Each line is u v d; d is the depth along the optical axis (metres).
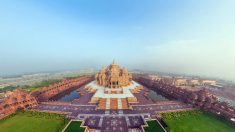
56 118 72.19
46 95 119.44
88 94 120.38
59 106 90.94
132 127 62.34
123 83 139.25
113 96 104.44
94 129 60.72
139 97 111.62
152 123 65.00
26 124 66.62
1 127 64.00
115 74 126.81
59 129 59.38
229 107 79.75
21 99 87.81
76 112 79.81
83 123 64.81
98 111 81.25
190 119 73.12
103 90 122.06
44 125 65.44
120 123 66.06
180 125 65.94
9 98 84.88
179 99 112.00
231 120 70.56
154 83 166.25
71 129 59.69
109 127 62.38
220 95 148.75
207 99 91.19
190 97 101.12
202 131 60.88
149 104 94.56
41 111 81.44
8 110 79.50
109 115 75.25
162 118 72.06
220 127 65.19
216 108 82.25
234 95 148.75
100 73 144.75
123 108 85.88
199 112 81.88
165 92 137.00
